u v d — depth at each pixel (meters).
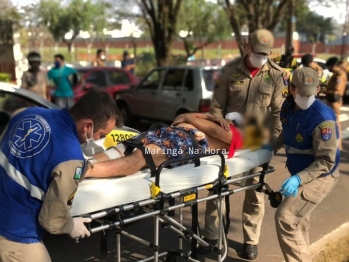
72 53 31.89
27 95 4.66
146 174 2.95
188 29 25.11
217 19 25.11
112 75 10.99
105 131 2.33
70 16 27.31
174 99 8.97
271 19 13.42
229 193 3.14
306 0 13.35
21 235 2.24
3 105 4.62
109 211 2.53
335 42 25.17
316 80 2.99
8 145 2.23
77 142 2.24
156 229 2.84
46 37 27.81
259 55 3.51
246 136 3.46
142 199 2.70
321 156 3.02
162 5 13.53
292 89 3.05
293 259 3.17
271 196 3.36
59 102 8.67
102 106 2.27
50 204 2.15
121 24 17.94
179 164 3.12
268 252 4.12
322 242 4.34
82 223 2.37
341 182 6.32
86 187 2.64
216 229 3.84
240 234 4.50
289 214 3.11
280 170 6.79
